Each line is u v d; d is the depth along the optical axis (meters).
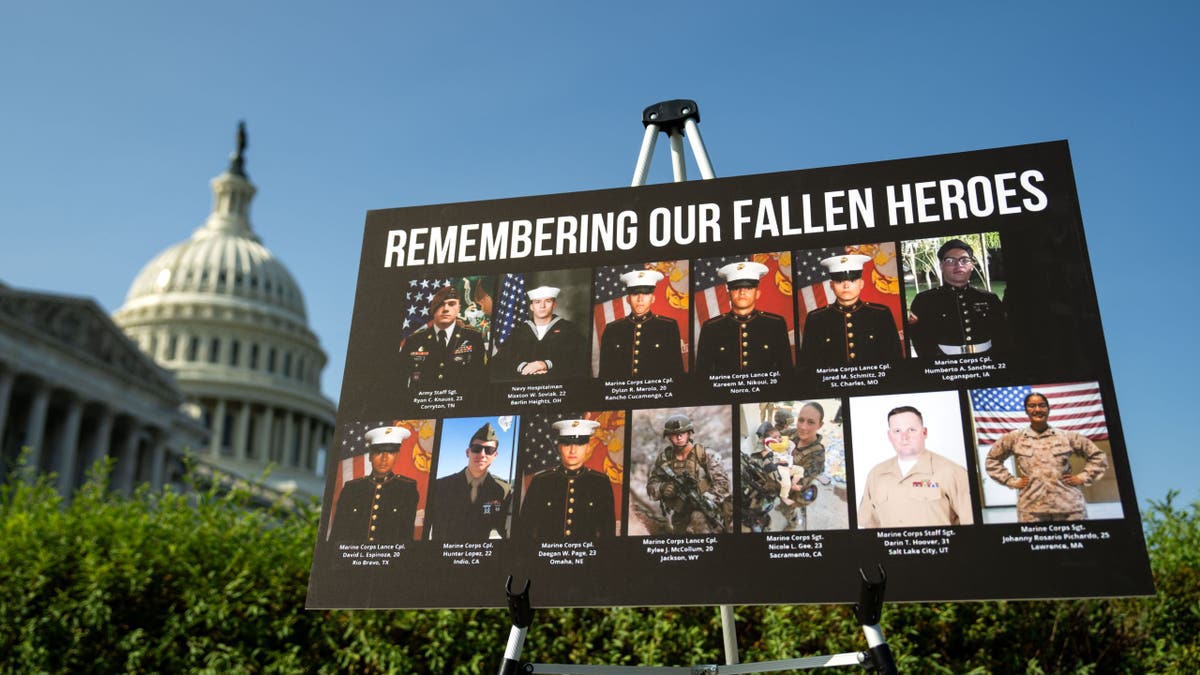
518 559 5.93
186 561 10.23
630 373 6.29
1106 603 9.77
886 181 6.38
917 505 5.49
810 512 5.64
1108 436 5.36
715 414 6.04
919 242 6.14
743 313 6.27
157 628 10.05
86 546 10.16
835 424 5.82
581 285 6.62
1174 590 9.59
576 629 9.98
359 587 6.04
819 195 6.47
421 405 6.49
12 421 62.06
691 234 6.60
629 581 5.72
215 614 9.71
